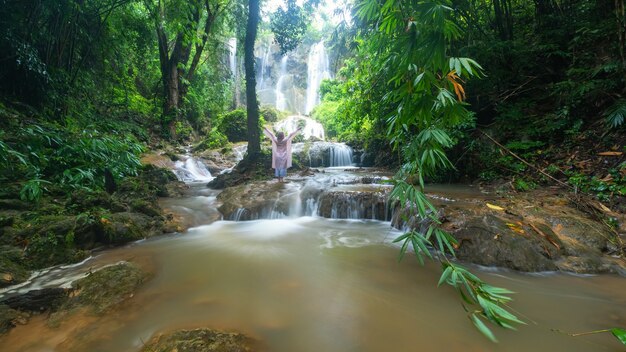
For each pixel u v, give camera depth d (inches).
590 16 210.1
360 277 113.3
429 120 62.8
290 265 126.4
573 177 178.1
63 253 124.6
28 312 84.7
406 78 64.6
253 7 320.2
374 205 204.4
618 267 111.3
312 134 695.1
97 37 331.0
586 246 123.6
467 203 167.5
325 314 88.0
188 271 119.9
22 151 184.9
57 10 256.8
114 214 162.9
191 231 181.0
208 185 306.2
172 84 498.6
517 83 250.7
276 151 275.1
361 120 347.9
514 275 109.9
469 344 72.9
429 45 52.5
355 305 93.0
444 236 63.6
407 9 57.5
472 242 124.6
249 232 178.7
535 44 236.4
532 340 73.6
